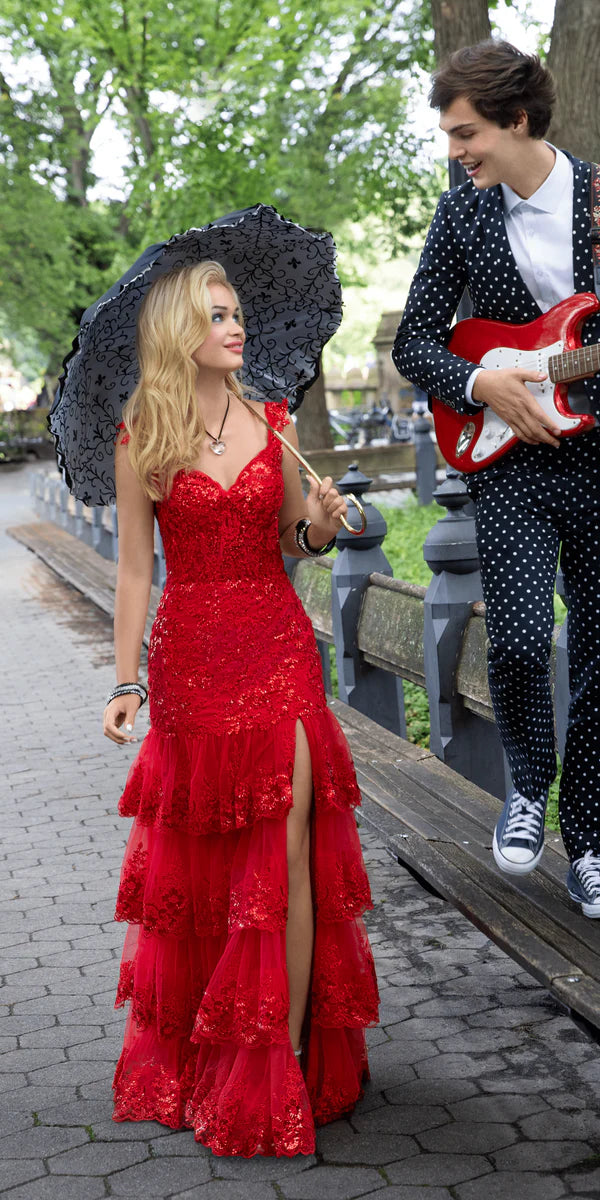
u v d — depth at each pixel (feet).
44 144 79.10
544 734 10.27
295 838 9.29
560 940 9.71
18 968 13.00
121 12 55.42
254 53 52.65
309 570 21.89
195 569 9.45
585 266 9.52
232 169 52.54
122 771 20.86
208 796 9.24
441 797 13.75
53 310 86.79
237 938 9.14
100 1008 11.89
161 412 9.31
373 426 109.40
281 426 9.95
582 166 9.54
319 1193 8.51
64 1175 8.95
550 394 9.52
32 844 17.29
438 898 14.20
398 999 11.66
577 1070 10.08
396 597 17.37
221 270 9.55
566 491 9.87
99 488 10.47
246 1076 9.07
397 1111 9.57
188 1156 9.11
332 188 56.59
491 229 9.76
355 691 18.74
